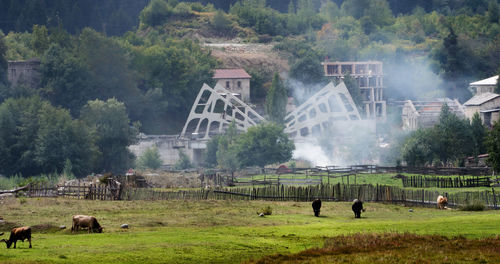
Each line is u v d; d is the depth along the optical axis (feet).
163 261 414.62
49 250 437.99
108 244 464.65
